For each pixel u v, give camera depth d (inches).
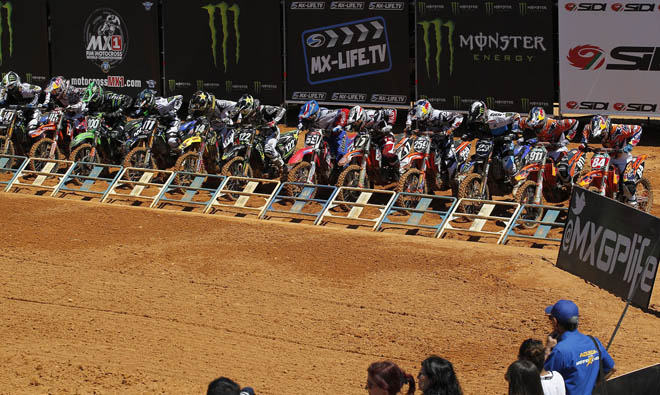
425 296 1040.8
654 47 1953.7
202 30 2329.0
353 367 845.8
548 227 1282.0
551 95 2054.6
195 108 1561.3
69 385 801.6
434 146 1465.3
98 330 946.7
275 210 1440.7
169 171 1565.0
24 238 1296.8
